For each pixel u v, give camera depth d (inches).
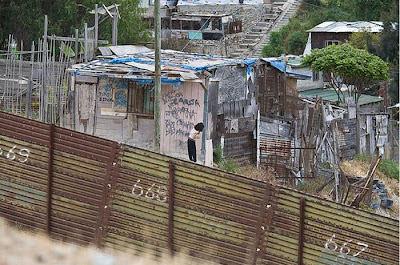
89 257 1249.4
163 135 3056.1
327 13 6865.2
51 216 1630.2
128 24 5044.3
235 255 1566.2
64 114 3122.5
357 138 4092.0
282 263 1556.3
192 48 6358.3
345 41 5989.2
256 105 3474.4
